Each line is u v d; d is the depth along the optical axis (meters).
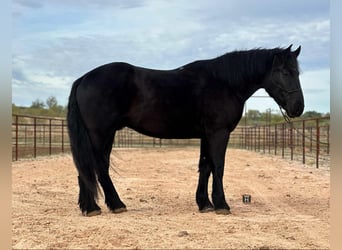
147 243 4.98
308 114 33.06
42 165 15.78
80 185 6.62
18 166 15.10
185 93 6.70
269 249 4.78
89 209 6.53
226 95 6.79
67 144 30.95
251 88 7.02
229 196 9.01
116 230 5.53
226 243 5.00
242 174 13.66
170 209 7.31
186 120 6.78
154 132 6.83
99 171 6.65
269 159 20.67
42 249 4.76
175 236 5.30
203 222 6.14
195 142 43.94
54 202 7.97
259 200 8.45
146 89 6.62
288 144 30.64
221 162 6.77
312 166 16.12
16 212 6.79
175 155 24.50
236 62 6.88
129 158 21.56
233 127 6.95
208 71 6.89
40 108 42.75
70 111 6.64
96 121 6.54
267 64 6.95
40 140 30.67
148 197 8.76
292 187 10.46
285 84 6.82
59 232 5.45
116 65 6.70
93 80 6.60
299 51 6.93
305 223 6.13
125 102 6.60
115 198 6.82
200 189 7.06
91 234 5.36
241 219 6.38
